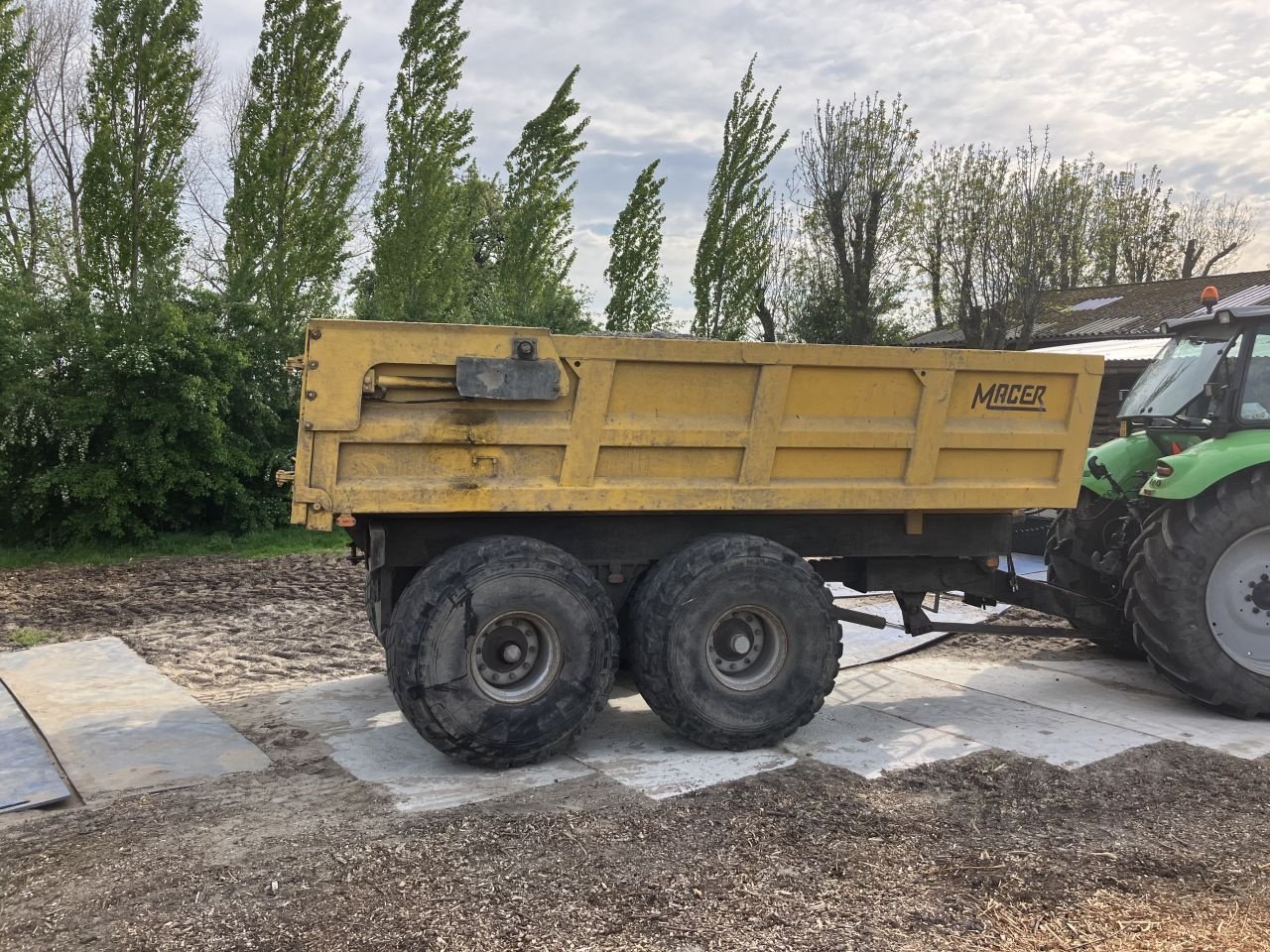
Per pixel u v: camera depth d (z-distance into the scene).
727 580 4.83
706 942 2.98
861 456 5.08
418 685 4.41
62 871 3.51
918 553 5.50
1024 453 5.34
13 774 4.49
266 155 15.41
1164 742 5.09
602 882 3.39
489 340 4.46
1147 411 6.48
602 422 4.64
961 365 5.09
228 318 14.34
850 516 5.38
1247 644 5.69
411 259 18.45
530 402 4.57
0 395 12.37
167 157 14.78
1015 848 3.73
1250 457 5.52
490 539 4.59
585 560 4.99
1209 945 3.00
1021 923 3.13
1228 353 5.90
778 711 4.94
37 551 12.55
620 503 4.73
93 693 6.08
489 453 4.56
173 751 4.94
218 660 7.11
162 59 14.44
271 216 15.71
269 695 6.12
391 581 4.86
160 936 3.01
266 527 14.02
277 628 8.29
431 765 4.73
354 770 4.66
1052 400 5.34
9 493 13.12
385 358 4.35
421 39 17.72
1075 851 3.71
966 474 5.27
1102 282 32.66
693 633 4.79
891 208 25.19
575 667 4.65
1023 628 6.13
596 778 4.50
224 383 13.41
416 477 4.48
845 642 7.41
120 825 3.95
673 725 4.86
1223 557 5.64
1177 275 43.75
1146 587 5.63
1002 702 5.89
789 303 28.25
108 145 14.23
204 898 3.25
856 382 5.00
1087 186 22.95
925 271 25.09
